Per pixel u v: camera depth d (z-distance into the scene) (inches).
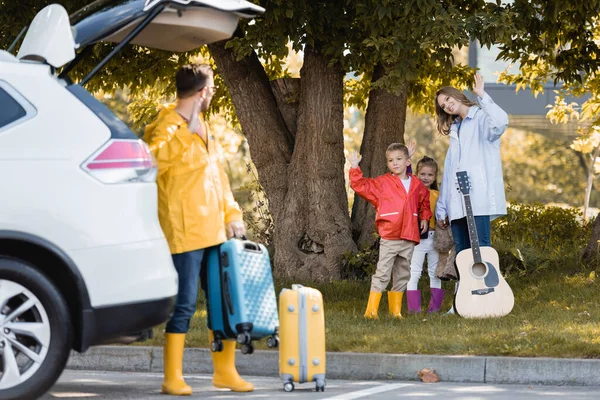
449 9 482.6
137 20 273.3
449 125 432.1
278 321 290.7
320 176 561.3
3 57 256.4
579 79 652.7
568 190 1914.4
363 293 521.7
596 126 860.0
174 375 283.4
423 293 513.0
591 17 617.3
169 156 281.4
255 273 280.4
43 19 269.1
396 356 325.7
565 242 679.7
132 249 251.4
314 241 566.6
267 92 588.7
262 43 517.0
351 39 527.8
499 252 575.8
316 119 559.8
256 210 680.4
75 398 274.7
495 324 387.2
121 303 249.3
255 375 335.0
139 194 255.1
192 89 287.6
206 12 282.7
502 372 317.4
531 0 542.6
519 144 1943.9
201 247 279.9
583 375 311.4
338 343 339.9
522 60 659.4
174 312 282.4
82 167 249.4
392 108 566.9
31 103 251.3
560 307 445.1
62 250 245.3
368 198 428.5
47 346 246.4
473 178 419.2
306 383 309.4
